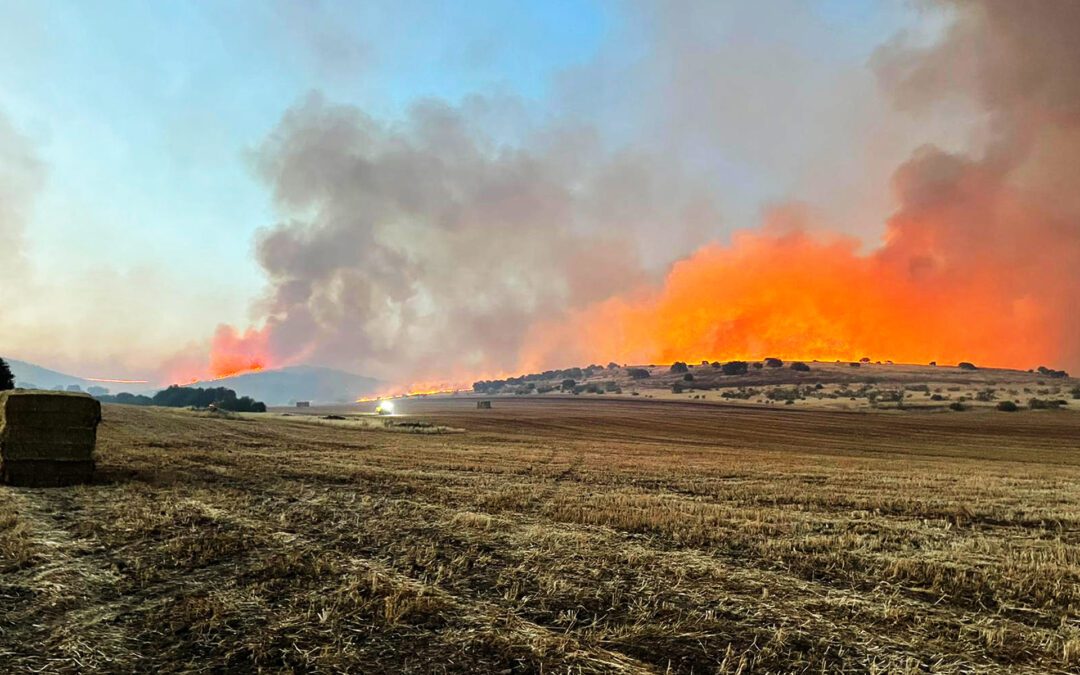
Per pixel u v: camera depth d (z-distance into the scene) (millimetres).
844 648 5512
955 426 82625
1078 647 5520
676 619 6117
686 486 17328
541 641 5465
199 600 6262
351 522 10359
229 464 19094
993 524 12516
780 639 5621
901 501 14961
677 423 86312
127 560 7746
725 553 8883
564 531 9953
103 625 5637
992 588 7379
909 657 5352
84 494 12664
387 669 4914
